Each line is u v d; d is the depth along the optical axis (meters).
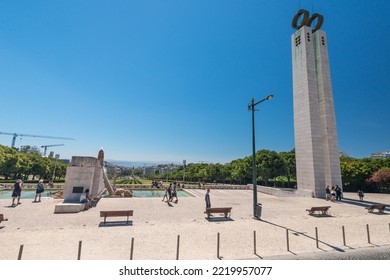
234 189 39.38
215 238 10.91
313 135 30.48
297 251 9.41
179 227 12.82
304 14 35.06
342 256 8.94
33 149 114.06
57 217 14.50
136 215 15.81
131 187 39.00
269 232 12.19
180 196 28.81
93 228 12.16
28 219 13.72
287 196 29.56
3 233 10.84
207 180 78.06
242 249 9.52
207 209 15.11
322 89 32.31
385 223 14.82
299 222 14.78
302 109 32.31
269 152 48.84
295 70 34.38
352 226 13.88
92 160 20.72
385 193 36.84
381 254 9.23
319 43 33.25
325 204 23.59
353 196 31.36
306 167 30.89
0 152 49.16
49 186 34.22
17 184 18.56
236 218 15.64
